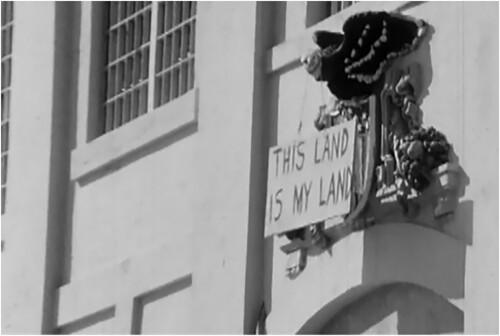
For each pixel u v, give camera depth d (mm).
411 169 17719
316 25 19766
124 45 23531
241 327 20000
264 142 20344
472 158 17547
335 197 18266
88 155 23297
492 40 17531
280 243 19859
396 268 18172
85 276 23078
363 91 18531
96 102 23672
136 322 21984
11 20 25797
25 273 23891
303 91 19844
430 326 18078
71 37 24172
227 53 20922
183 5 22484
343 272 18797
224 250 20453
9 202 24516
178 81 22281
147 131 22219
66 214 23672
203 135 21188
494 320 17062
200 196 21078
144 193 22297
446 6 18094
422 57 18266
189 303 21109
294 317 19469
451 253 17609
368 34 18312
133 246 22312
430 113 18062
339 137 18328
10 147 24656
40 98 24172
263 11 20562
